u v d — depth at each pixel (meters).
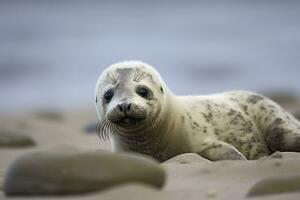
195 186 9.59
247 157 15.70
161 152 15.17
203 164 11.50
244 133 15.74
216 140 15.09
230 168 10.84
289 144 15.33
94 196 8.37
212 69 71.94
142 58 83.06
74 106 44.66
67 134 24.92
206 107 15.95
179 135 15.09
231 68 72.00
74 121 31.19
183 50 92.88
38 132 25.38
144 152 15.21
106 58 83.56
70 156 8.84
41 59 82.50
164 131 14.91
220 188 9.38
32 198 8.56
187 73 69.50
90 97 52.41
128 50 93.50
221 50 90.81
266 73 67.06
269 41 99.38
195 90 55.38
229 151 14.50
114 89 14.51
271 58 79.12
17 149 19.83
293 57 79.12
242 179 10.10
